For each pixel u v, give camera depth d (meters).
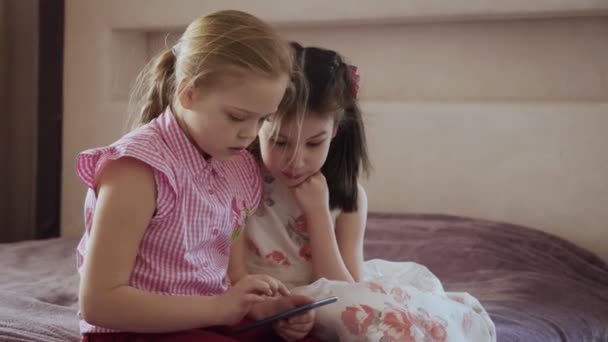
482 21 2.61
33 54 3.18
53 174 3.08
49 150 3.07
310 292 1.30
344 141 1.49
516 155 2.48
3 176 3.20
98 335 1.19
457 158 2.55
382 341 1.21
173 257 1.20
